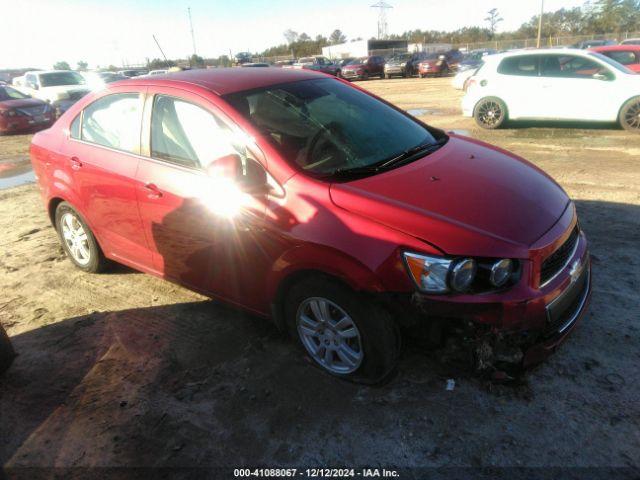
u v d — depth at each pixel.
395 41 51.38
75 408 2.95
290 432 2.65
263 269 3.00
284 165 2.89
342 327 2.82
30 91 17.80
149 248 3.75
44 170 4.40
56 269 4.81
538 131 9.77
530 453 2.40
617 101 9.03
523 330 2.47
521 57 9.82
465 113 10.65
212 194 3.10
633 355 2.98
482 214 2.61
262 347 3.34
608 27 50.25
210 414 2.81
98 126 3.95
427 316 2.49
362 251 2.55
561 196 3.12
